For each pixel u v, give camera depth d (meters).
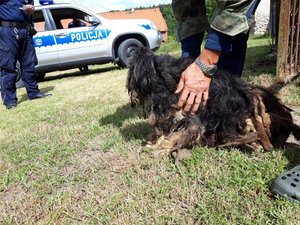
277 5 5.97
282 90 4.15
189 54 2.92
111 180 2.27
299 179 1.84
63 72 11.32
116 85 6.45
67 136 3.30
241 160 2.26
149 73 2.41
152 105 2.45
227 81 2.42
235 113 2.40
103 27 9.32
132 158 2.52
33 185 2.38
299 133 2.50
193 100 2.18
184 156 2.40
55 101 5.54
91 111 4.30
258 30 20.20
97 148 2.90
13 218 2.01
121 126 3.36
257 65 6.11
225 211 1.79
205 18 2.86
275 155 2.30
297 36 4.37
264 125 2.40
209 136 2.46
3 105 6.12
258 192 1.94
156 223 1.77
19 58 5.98
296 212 1.72
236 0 1.91
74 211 1.98
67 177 2.44
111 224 1.80
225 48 2.04
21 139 3.46
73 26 9.34
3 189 2.39
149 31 9.74
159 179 2.19
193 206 1.89
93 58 9.31
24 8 5.67
